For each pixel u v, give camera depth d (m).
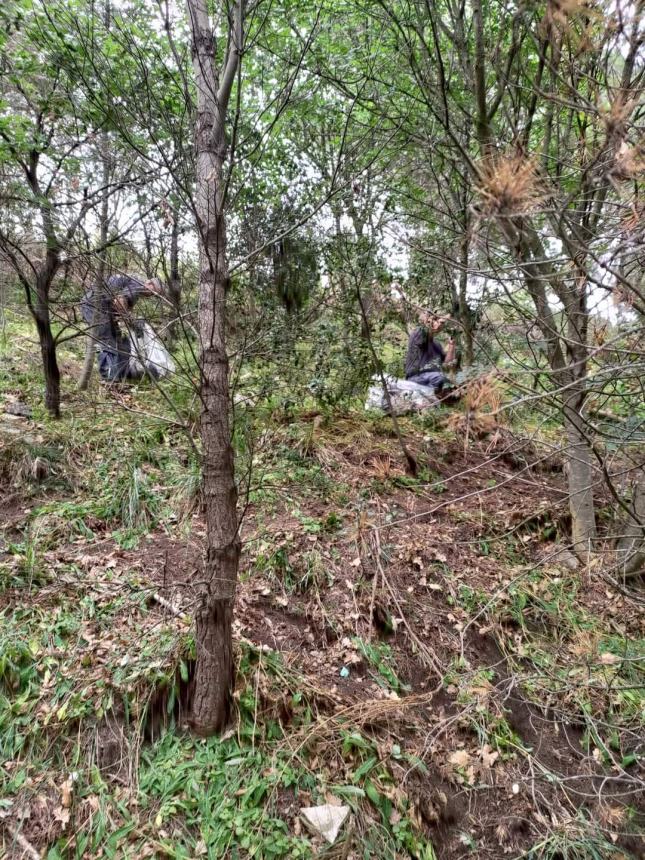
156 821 1.91
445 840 2.21
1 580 2.60
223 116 1.89
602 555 2.91
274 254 4.54
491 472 4.38
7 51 2.87
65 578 2.73
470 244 1.56
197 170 1.90
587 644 2.60
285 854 1.89
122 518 3.27
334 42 3.63
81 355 5.56
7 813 1.86
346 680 2.64
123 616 2.59
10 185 3.14
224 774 2.07
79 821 1.89
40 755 2.03
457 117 3.19
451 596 3.19
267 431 4.06
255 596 2.89
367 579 3.13
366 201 3.82
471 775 2.42
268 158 4.26
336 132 4.13
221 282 1.91
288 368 4.63
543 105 2.97
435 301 4.54
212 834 1.90
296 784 2.10
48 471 3.40
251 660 2.48
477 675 2.76
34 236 3.35
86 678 2.26
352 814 2.05
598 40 1.44
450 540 3.58
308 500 3.69
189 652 2.32
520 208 1.15
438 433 4.74
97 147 2.99
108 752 2.09
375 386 4.96
